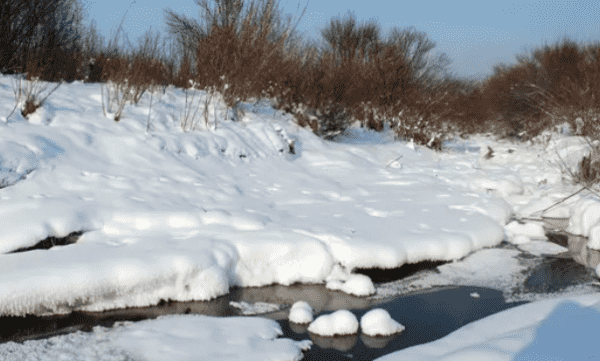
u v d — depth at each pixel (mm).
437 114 14789
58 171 5711
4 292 3568
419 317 4113
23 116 6488
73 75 9547
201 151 7609
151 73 9281
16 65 8508
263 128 9125
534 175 10742
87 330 3596
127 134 7113
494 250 6008
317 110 11602
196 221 5348
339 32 17875
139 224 5160
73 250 4340
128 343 3393
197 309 4117
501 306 4340
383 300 4477
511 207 7980
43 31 9180
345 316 3814
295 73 11734
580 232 6883
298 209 6492
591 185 8719
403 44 18000
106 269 3934
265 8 11430
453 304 4391
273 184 7621
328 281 4789
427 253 5449
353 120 13703
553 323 3465
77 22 10352
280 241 4906
